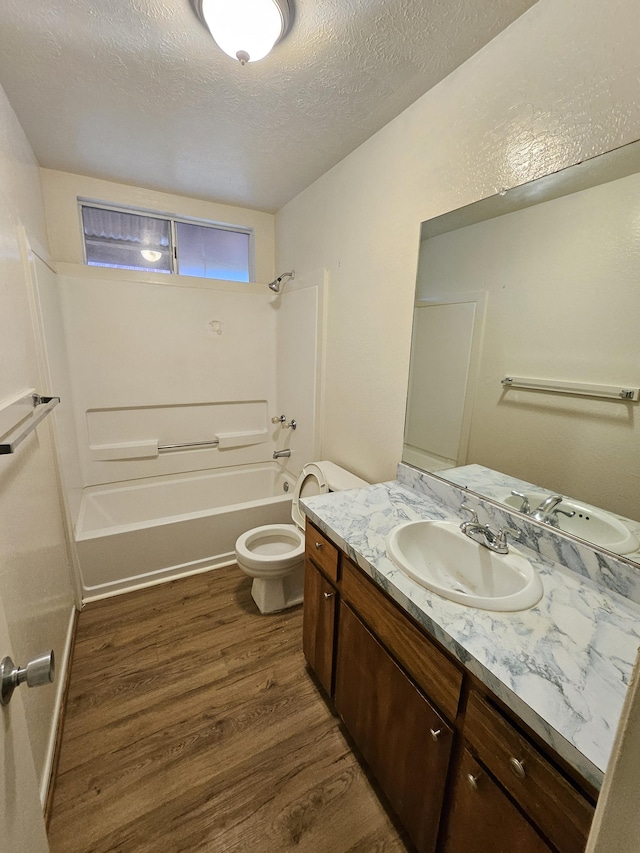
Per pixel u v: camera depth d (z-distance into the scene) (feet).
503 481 4.28
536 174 3.60
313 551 4.94
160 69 4.34
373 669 3.77
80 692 5.03
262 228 9.47
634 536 3.14
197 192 8.12
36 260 5.73
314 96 4.81
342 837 3.62
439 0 3.38
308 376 8.26
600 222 3.17
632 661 2.52
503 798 2.42
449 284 4.72
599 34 3.01
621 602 3.09
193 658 5.64
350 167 6.31
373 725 3.83
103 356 8.22
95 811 3.75
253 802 3.87
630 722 1.17
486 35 3.79
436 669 2.95
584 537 3.51
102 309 8.05
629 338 3.07
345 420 7.11
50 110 5.13
